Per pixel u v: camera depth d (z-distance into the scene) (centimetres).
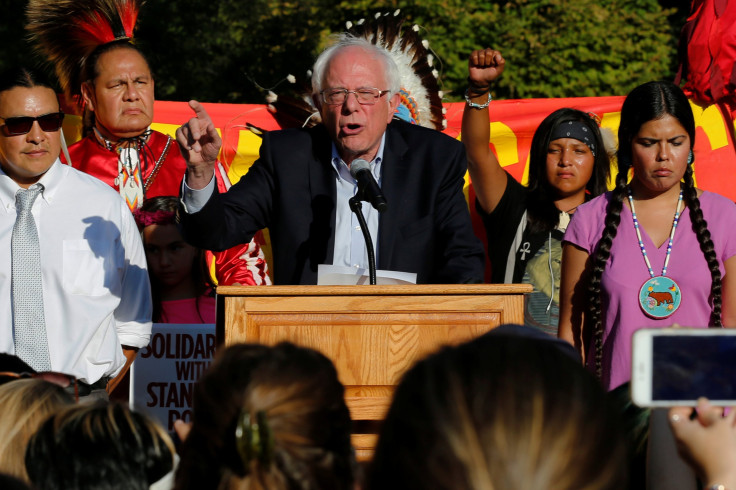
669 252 746
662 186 747
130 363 884
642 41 2372
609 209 774
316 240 793
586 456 264
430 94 1184
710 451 339
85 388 816
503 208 1023
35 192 830
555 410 267
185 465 354
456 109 1276
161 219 1053
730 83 1220
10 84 827
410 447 271
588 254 781
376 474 285
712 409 340
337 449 360
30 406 502
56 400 510
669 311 733
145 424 429
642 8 2497
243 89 2683
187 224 723
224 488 341
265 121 1285
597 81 2325
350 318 636
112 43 1092
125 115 1088
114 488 414
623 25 2400
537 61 2333
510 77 2325
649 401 342
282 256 798
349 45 795
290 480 336
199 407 353
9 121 820
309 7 2617
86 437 418
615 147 1133
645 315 738
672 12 2434
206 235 728
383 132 796
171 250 1052
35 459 422
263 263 1116
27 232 817
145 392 986
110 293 838
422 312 638
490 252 1030
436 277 799
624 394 526
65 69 1109
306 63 2603
